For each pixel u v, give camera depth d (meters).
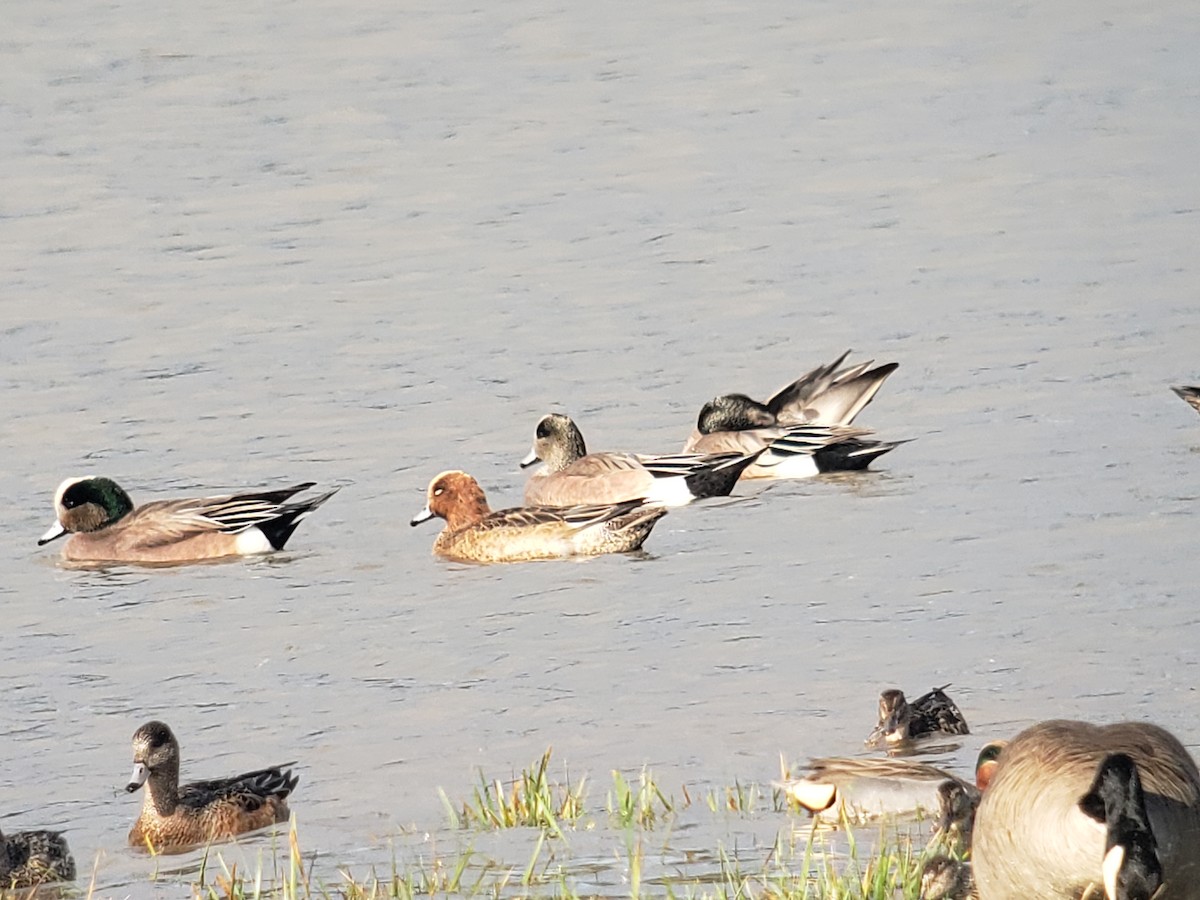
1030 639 15.92
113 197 40.38
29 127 47.28
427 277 33.44
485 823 11.81
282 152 44.47
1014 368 26.53
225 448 24.23
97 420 25.47
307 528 21.58
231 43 56.84
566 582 18.92
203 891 10.88
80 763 14.30
